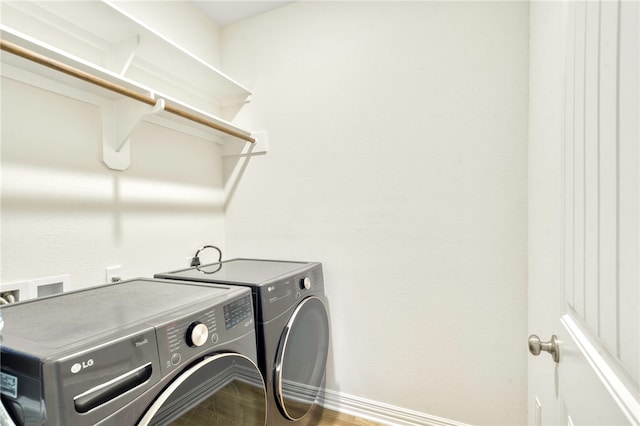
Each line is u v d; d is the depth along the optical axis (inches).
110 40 59.2
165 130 72.4
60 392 22.8
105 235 58.8
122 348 27.2
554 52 37.7
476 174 63.2
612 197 17.6
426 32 67.1
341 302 75.6
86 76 45.6
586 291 22.1
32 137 48.3
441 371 66.3
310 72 79.0
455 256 65.0
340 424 70.1
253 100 85.8
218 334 37.8
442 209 66.0
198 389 33.5
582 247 23.1
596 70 20.1
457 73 64.5
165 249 71.6
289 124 81.4
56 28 52.5
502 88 60.9
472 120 63.4
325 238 77.4
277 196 82.9
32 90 48.4
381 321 71.7
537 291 49.9
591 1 21.1
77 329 29.3
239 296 43.5
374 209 72.3
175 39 75.9
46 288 49.6
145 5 68.6
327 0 77.3
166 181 72.4
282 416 53.7
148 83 69.4
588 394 21.2
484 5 62.3
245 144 86.3
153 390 29.2
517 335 60.2
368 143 72.8
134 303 38.4
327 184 77.0
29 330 29.1
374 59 72.2
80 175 54.8
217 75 75.0
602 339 19.0
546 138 42.9
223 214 89.7
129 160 63.1
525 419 59.6
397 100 69.9
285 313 55.7
